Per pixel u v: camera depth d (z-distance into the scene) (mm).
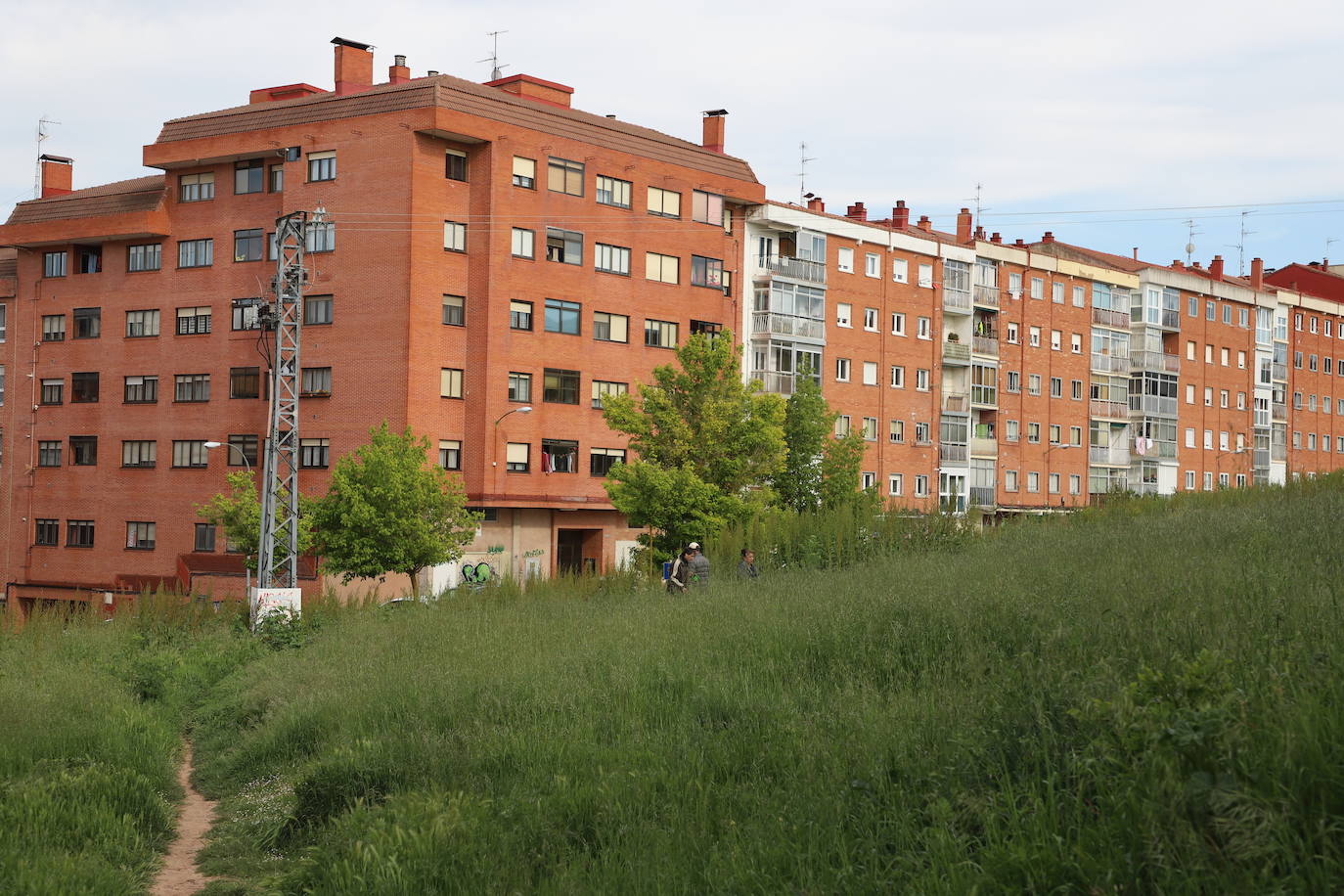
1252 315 93750
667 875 7195
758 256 63531
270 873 10148
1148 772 5992
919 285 70000
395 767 11203
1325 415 102125
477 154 53875
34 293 63812
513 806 9266
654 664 13359
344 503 42406
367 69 58156
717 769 9078
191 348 58656
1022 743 7219
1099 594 11836
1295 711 6086
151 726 16875
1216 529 18594
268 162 56844
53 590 62281
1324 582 10609
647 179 58688
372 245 52781
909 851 6457
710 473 39438
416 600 32469
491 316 53406
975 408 73062
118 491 60500
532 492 54438
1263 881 5047
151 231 58719
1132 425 83750
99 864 9875
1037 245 84875
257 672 21797
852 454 50625
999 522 33094
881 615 13234
